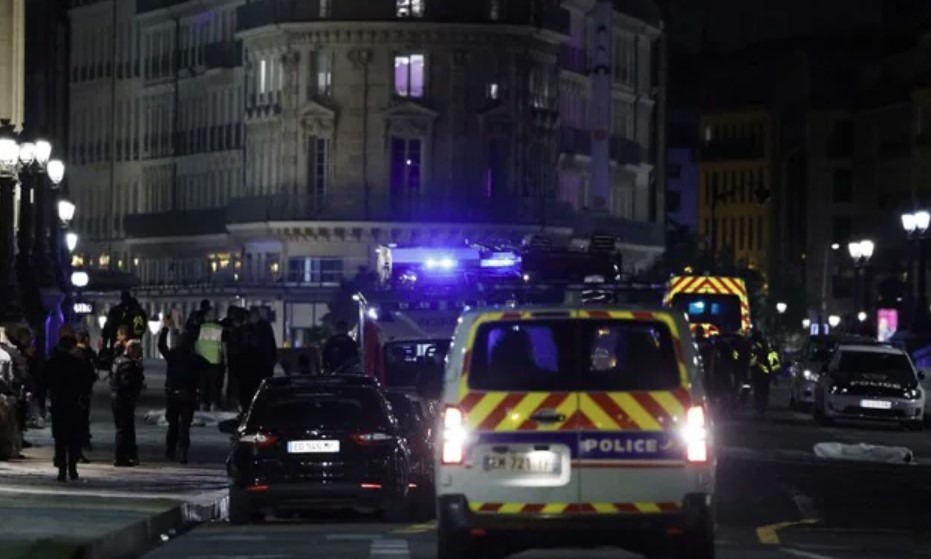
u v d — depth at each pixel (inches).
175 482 2699.3
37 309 4237.2
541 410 1585.9
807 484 2883.9
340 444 2271.2
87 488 2576.3
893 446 3924.7
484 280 3791.8
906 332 5689.0
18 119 5004.9
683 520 1578.5
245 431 2288.4
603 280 3870.6
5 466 2893.7
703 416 1585.9
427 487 2498.8
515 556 1861.5
